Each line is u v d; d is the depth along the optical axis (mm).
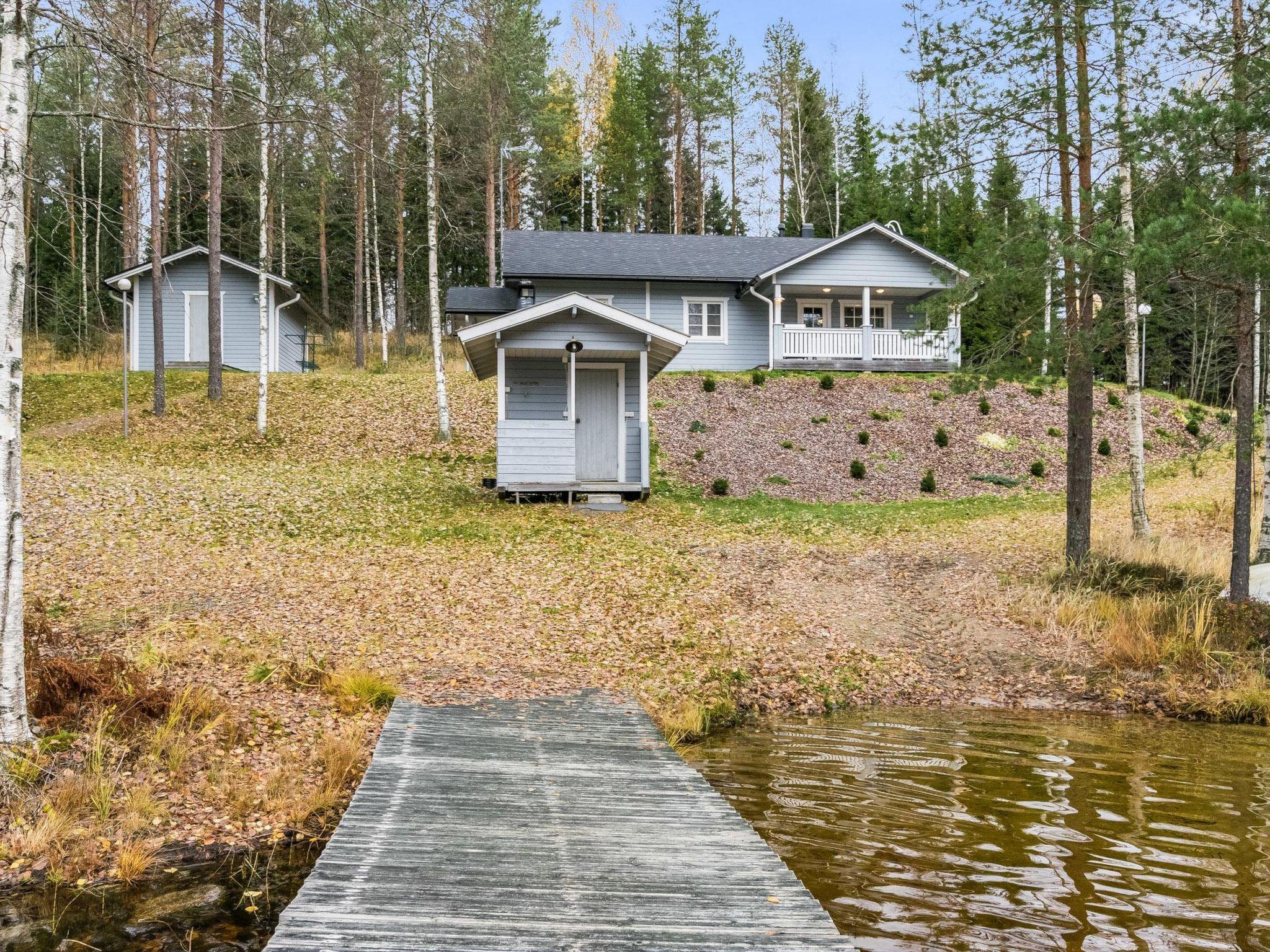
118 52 6836
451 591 12820
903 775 7742
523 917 4434
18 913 5090
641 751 7691
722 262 30828
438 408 23484
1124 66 12602
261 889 5445
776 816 6629
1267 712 10078
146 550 13664
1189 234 9867
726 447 23141
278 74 7805
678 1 46281
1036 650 12016
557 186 51812
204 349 30734
